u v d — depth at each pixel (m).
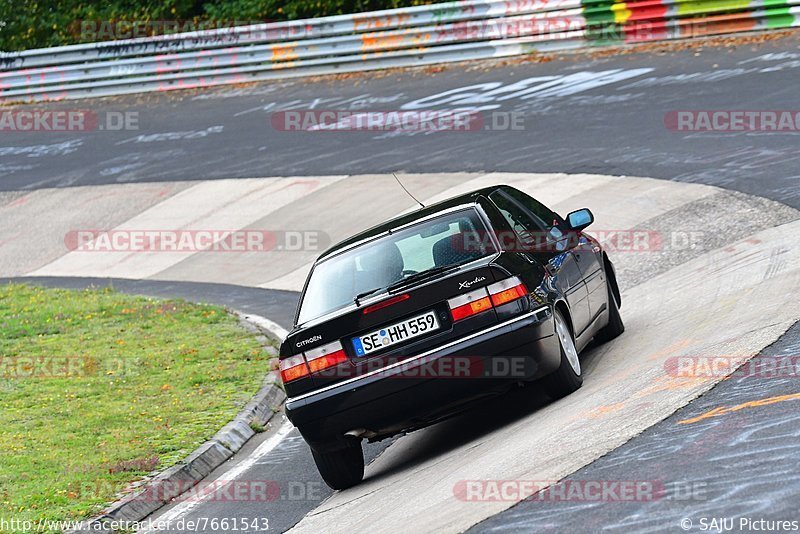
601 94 74.94
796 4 78.94
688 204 51.62
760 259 38.38
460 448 27.09
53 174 92.19
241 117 94.25
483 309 25.92
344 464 27.48
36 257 76.00
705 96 68.44
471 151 71.38
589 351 33.88
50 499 28.20
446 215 28.31
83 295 62.31
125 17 136.88
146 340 49.72
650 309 37.28
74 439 34.25
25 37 139.75
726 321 30.48
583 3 87.25
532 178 62.97
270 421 37.22
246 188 77.81
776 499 16.83
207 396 38.97
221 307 55.56
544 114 74.31
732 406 22.19
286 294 57.81
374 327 26.06
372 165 74.88
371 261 27.80
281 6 125.44
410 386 25.83
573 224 31.77
